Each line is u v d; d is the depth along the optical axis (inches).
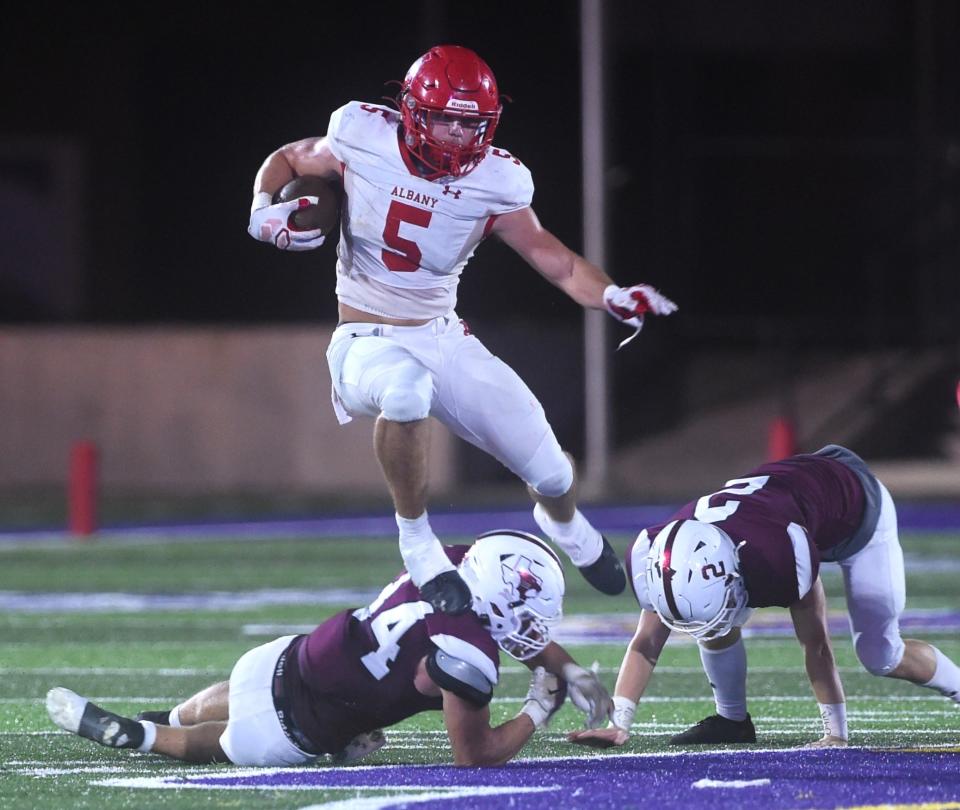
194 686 1035.9
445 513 2358.5
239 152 3368.6
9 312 3294.8
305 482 2869.1
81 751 790.5
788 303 3235.7
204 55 3348.9
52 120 3312.0
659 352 3102.9
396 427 728.3
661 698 984.9
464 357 781.3
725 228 3248.0
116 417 2955.2
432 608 707.4
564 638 1252.5
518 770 714.2
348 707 718.5
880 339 3088.1
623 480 2819.9
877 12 3142.2
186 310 3398.1
